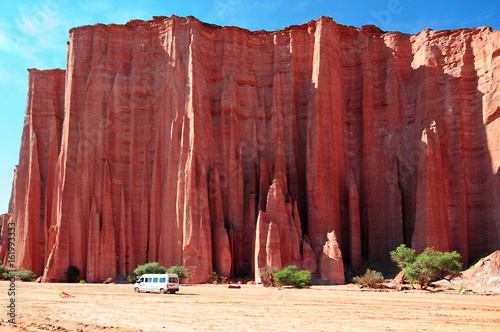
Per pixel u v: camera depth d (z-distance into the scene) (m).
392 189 52.00
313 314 18.19
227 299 25.33
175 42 56.09
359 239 48.81
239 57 58.19
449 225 46.50
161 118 54.44
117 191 53.62
